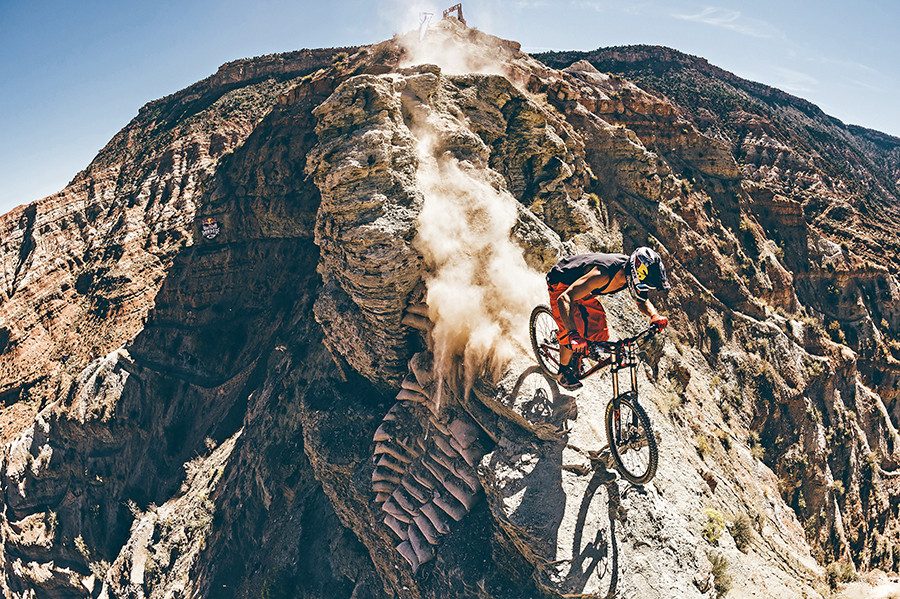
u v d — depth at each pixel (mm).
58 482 45062
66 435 45969
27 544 42250
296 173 51406
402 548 14602
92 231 65000
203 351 49562
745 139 72500
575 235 23500
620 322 17875
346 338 18141
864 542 32719
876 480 36000
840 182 71750
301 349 34844
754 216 44906
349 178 14695
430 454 14938
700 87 90250
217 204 55781
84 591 39188
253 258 52562
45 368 55375
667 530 12352
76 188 70062
